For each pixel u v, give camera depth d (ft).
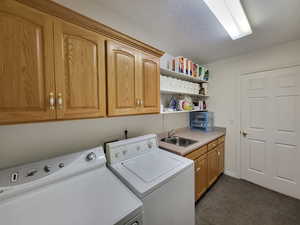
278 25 5.09
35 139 3.58
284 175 6.73
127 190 2.98
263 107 7.27
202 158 6.28
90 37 3.28
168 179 3.44
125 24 5.07
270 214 5.51
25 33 2.46
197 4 4.11
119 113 3.91
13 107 2.37
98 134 4.76
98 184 3.14
